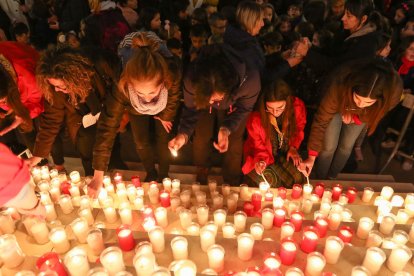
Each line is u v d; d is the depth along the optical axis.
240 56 2.35
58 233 2.07
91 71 2.24
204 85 2.09
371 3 2.91
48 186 2.96
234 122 2.74
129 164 3.93
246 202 2.85
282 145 3.26
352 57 2.87
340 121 3.10
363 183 3.54
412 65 3.91
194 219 2.66
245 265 1.88
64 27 4.80
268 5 4.77
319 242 2.30
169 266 1.80
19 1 5.87
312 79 3.46
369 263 1.78
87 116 2.76
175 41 3.96
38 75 2.18
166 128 3.03
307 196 2.97
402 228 2.34
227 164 3.43
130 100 2.28
